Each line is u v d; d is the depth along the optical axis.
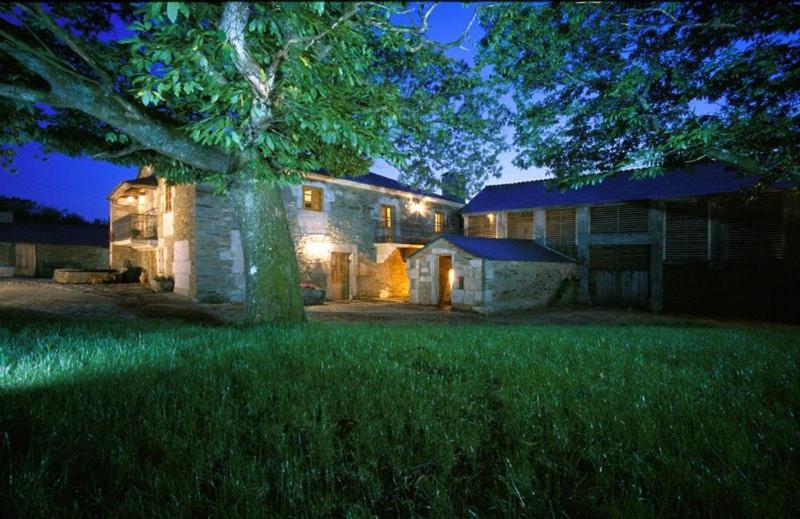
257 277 6.84
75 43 3.82
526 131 7.48
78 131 6.51
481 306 12.99
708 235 13.48
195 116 5.91
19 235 21.11
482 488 1.77
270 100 4.58
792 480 1.66
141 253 18.39
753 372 3.44
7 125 5.62
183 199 13.11
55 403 2.50
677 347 4.91
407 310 13.22
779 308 12.12
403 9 4.04
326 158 7.10
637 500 1.56
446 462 1.88
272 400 2.68
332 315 10.95
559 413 2.48
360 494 1.70
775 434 2.12
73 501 1.57
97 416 2.29
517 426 2.27
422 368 3.70
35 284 14.02
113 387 2.83
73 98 4.77
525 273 14.38
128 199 18.53
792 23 4.26
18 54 4.21
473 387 3.04
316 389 2.86
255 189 6.76
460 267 13.73
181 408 2.51
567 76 6.40
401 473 1.81
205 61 3.73
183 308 10.66
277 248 6.95
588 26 5.60
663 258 14.38
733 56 4.86
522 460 1.91
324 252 15.36
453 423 2.30
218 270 12.65
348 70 4.42
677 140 5.42
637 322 11.20
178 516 1.49
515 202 18.48
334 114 4.36
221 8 3.41
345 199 16.28
